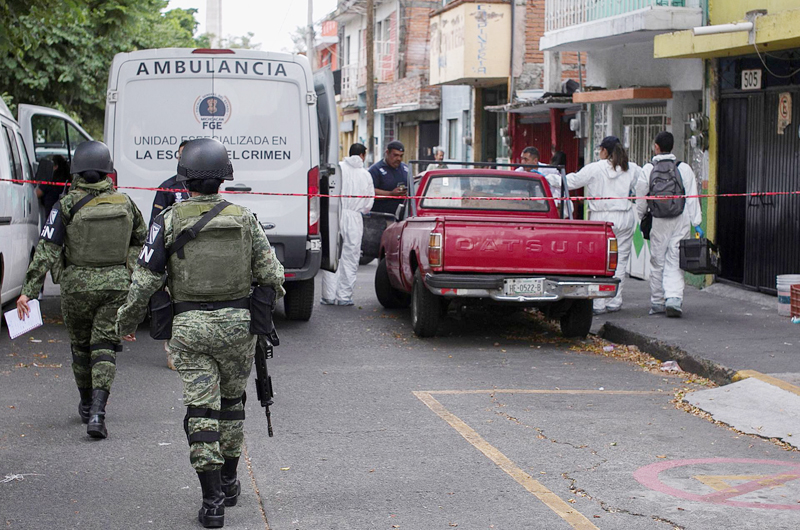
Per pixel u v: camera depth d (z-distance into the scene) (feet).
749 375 28.12
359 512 17.60
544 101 67.41
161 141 36.27
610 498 18.47
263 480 19.45
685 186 38.81
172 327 16.75
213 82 36.40
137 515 17.43
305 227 37.19
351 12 141.49
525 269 33.60
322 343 35.60
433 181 39.96
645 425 24.13
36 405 25.55
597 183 40.27
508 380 29.53
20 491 18.65
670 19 48.80
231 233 16.67
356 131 155.12
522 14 82.38
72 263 22.54
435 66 91.50
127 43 72.18
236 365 17.11
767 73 43.57
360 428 23.57
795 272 42.06
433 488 18.99
